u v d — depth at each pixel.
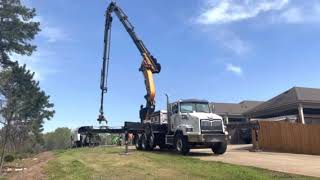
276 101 48.97
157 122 32.88
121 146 44.12
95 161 26.45
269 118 50.00
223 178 18.16
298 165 22.78
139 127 33.97
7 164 31.69
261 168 20.98
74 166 24.55
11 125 32.81
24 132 39.56
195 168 21.41
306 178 17.77
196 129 28.38
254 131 34.31
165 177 19.02
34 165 29.19
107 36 36.31
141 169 21.80
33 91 47.56
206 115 28.86
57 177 20.98
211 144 28.86
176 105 30.28
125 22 35.41
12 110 31.44
